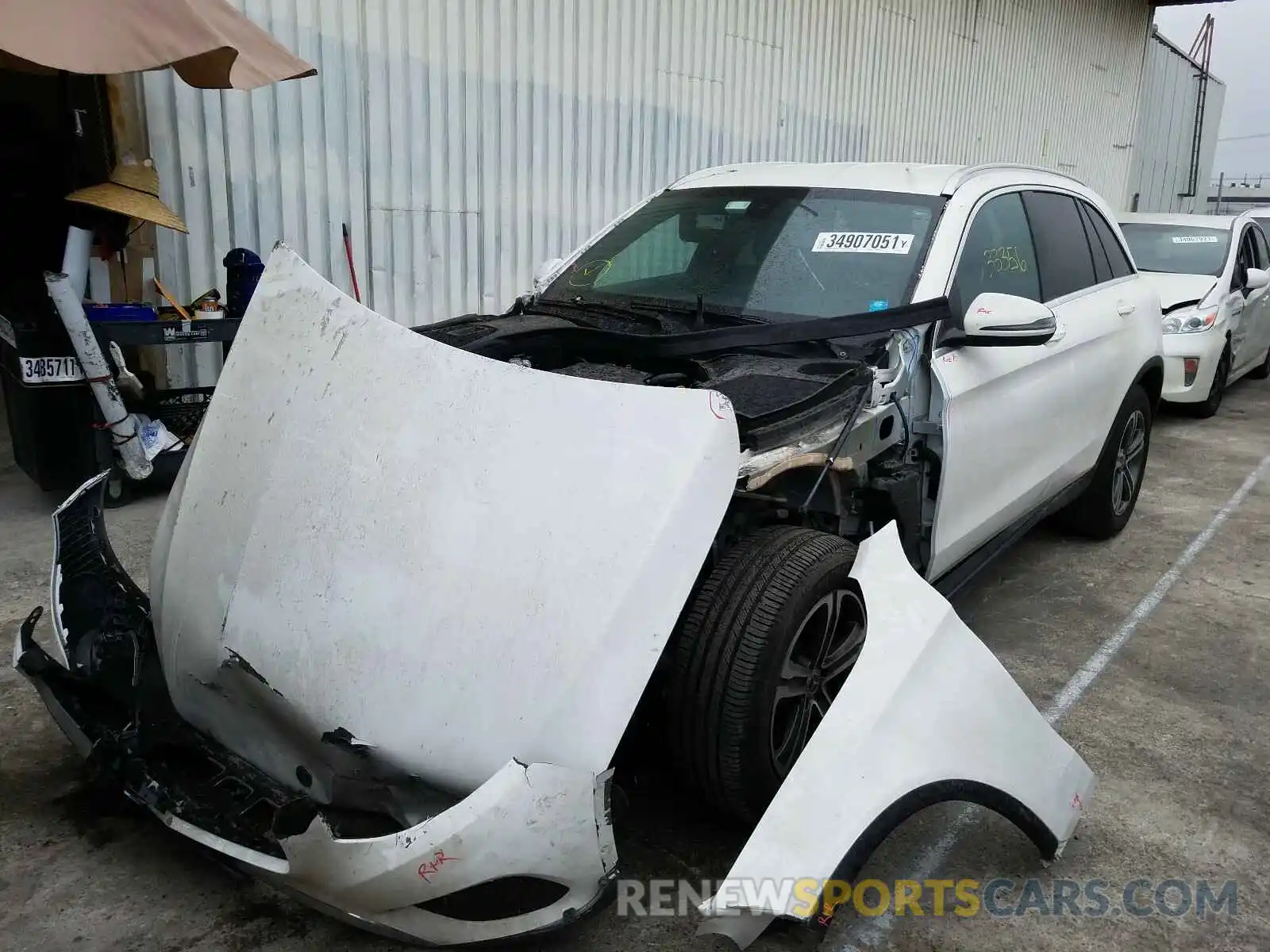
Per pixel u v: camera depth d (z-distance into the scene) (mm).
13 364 5023
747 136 9828
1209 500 6320
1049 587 4750
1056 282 4309
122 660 2707
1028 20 14156
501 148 7543
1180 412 9000
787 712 2543
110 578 2883
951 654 2510
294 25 6188
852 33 10891
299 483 2340
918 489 3150
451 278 7441
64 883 2484
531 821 1928
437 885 1927
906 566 2654
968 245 3605
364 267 6891
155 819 2301
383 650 2111
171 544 2498
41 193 5652
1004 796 2426
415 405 2350
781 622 2375
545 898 2125
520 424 2283
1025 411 3844
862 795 2160
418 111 6949
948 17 12422
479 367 2389
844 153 11281
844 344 3178
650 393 2291
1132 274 5160
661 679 2486
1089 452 4648
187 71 5020
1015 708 2576
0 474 5738
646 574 2100
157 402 5531
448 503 2209
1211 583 4863
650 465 2193
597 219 8453
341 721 2096
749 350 3256
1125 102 17984
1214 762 3270
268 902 2443
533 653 2047
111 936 2311
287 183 6367
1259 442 8000
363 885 1942
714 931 2025
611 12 8109
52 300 4844
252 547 2322
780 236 3699
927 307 3094
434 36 6918
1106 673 3885
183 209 5938
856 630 2686
